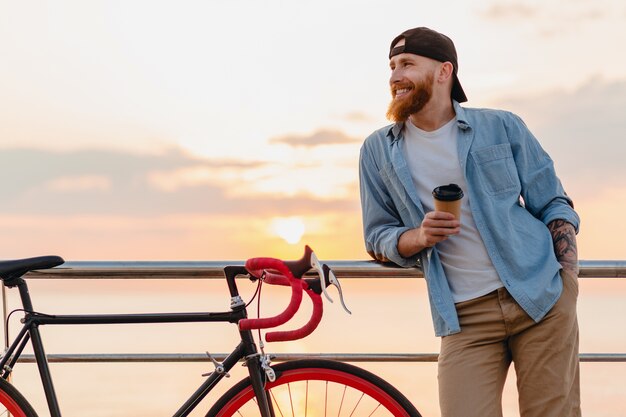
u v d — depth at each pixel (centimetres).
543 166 259
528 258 247
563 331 245
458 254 252
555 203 258
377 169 267
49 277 282
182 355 288
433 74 251
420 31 254
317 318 222
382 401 257
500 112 258
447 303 250
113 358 286
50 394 256
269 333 220
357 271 277
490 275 248
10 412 261
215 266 280
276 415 258
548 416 248
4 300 285
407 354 289
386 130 264
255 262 225
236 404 256
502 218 248
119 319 251
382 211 267
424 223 238
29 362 278
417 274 276
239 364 292
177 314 250
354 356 286
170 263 282
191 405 253
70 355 284
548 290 244
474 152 251
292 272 224
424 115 255
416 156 257
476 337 250
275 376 253
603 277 287
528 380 250
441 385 252
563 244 252
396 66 255
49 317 256
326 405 258
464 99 262
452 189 235
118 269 282
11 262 255
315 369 258
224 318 251
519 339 251
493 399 247
